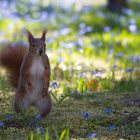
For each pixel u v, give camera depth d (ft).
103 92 39.32
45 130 29.09
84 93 37.40
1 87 38.19
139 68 50.90
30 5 86.07
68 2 95.76
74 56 54.08
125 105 35.60
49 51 54.49
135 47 62.03
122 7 92.38
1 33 65.05
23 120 30.48
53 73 43.24
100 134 28.84
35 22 73.31
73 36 66.69
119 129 29.81
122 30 72.84
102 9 91.04
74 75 43.42
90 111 33.35
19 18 75.66
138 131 29.48
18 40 60.64
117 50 59.67
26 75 30.50
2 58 33.83
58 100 35.27
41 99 30.91
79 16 78.69
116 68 48.16
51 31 69.82
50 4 90.68
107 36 66.74
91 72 43.98
